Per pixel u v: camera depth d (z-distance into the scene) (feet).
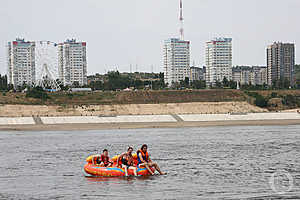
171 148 217.36
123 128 385.09
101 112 534.78
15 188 120.78
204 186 120.67
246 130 344.69
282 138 269.23
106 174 136.46
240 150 205.98
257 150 205.26
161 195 110.11
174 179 130.72
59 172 146.10
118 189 117.08
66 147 228.02
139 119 456.86
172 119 461.37
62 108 534.78
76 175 139.74
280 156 182.80
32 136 306.55
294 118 463.01
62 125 410.93
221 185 122.01
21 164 165.89
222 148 215.31
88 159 141.38
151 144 239.09
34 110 517.55
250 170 147.13
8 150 215.31
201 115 483.10
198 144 236.63
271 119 458.50
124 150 212.84
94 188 118.83
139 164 138.00
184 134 310.45
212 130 349.61
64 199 107.34
